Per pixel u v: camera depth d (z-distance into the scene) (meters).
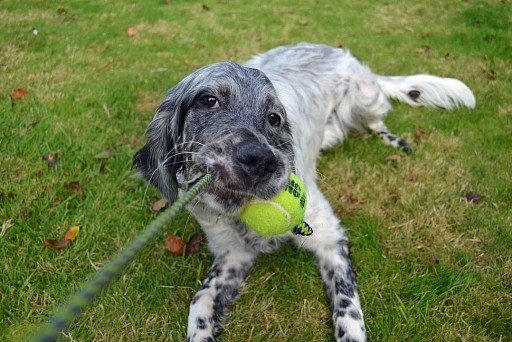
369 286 0.61
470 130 0.94
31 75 1.09
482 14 1.57
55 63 1.17
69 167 0.80
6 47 1.23
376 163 0.86
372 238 0.67
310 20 1.57
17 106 0.95
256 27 1.50
